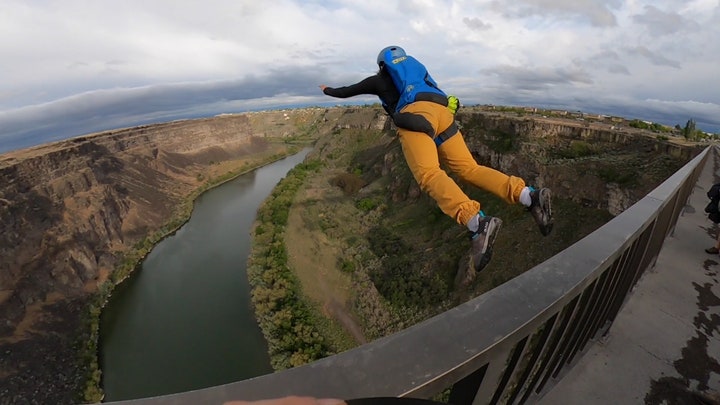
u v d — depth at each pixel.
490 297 1.78
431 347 1.40
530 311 1.71
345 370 1.25
